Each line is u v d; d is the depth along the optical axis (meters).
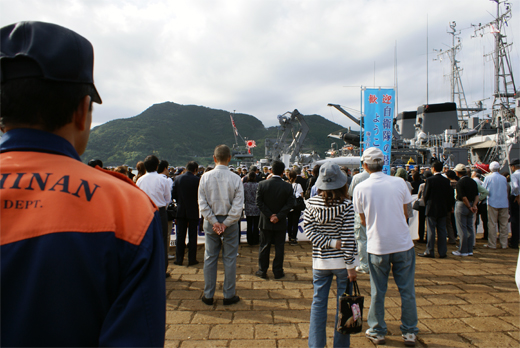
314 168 7.04
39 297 0.66
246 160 37.62
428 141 23.91
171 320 3.47
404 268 2.97
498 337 3.12
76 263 0.69
